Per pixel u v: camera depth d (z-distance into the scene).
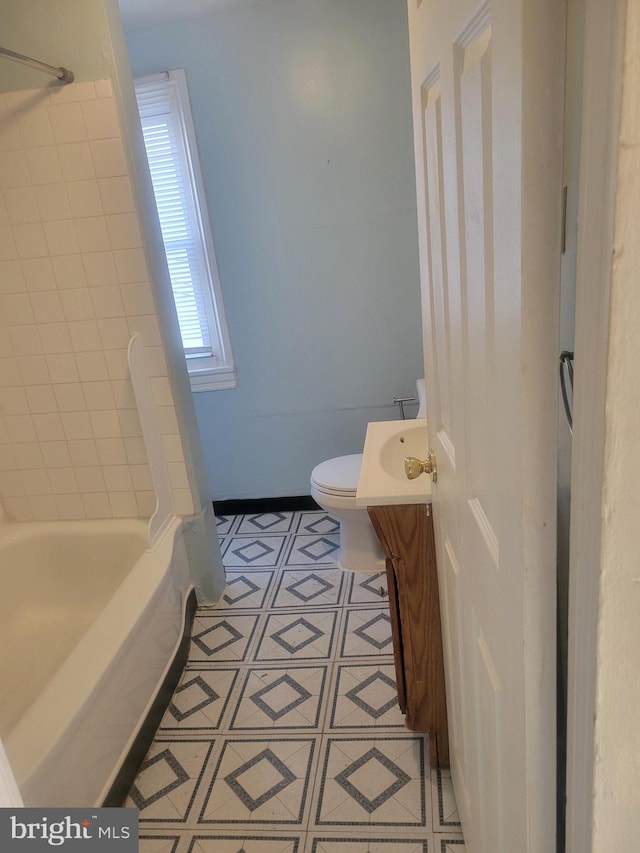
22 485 2.34
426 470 1.30
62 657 2.08
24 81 1.88
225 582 2.59
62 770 1.37
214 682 2.04
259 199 2.76
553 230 0.51
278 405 3.08
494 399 0.69
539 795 0.69
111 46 1.82
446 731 1.57
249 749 1.76
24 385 2.21
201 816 1.57
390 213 2.73
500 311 0.61
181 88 2.63
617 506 0.46
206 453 3.20
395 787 1.59
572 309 0.61
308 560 2.74
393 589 1.49
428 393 1.28
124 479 2.29
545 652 0.63
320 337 2.94
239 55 2.58
